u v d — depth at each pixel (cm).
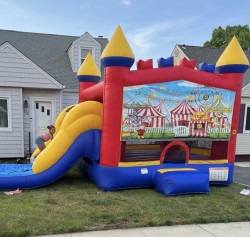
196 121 699
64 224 438
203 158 736
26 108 1070
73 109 685
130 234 423
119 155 642
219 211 536
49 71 1247
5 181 625
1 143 1013
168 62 674
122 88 632
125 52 622
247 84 1212
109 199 580
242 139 1238
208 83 701
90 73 967
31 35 1475
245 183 806
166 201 582
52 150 670
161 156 682
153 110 661
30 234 405
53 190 643
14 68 1003
